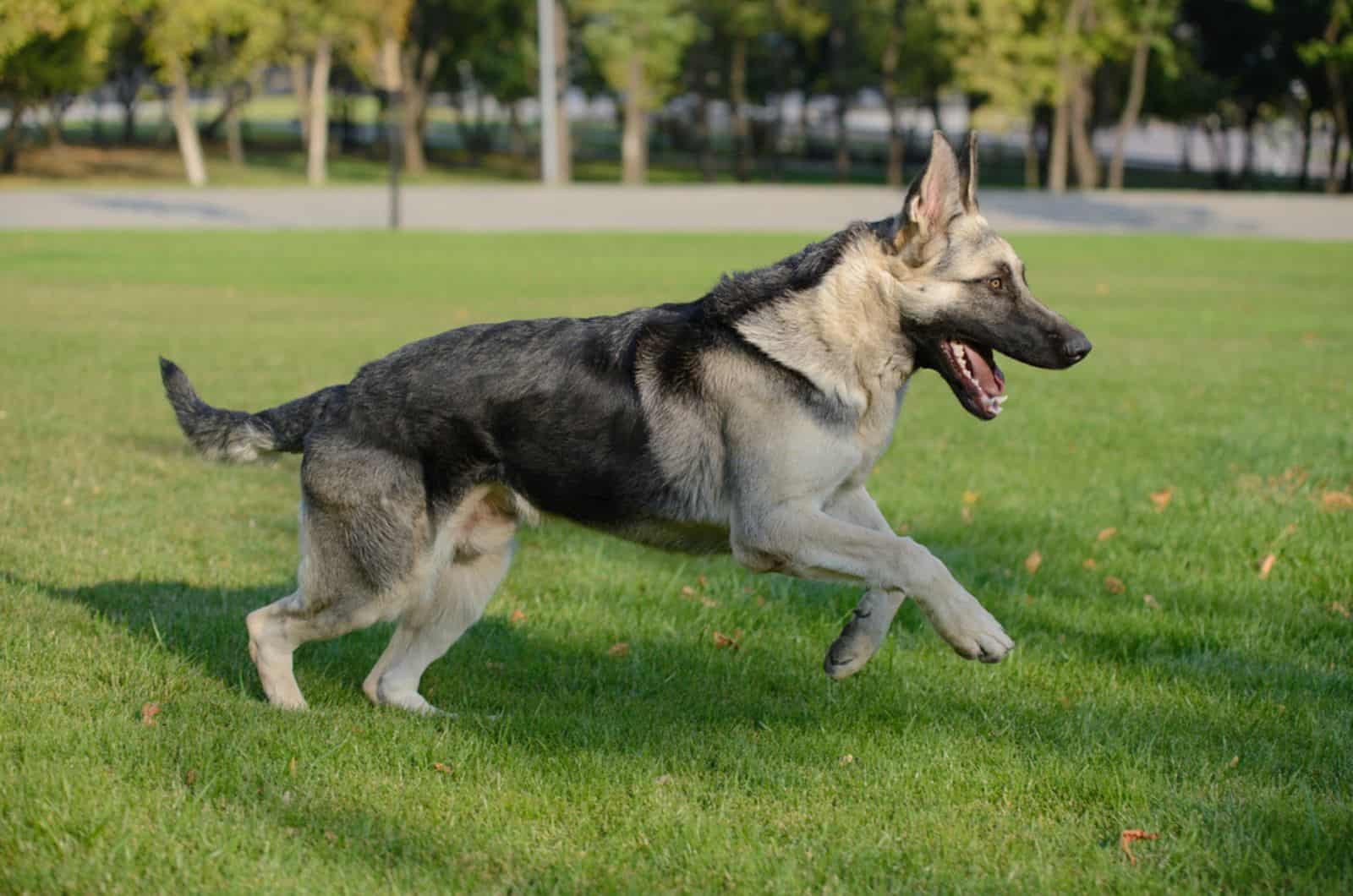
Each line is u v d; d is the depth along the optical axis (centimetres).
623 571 694
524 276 2136
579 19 5816
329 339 1484
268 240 2772
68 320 1605
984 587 663
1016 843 397
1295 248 2842
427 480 479
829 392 461
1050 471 920
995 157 7512
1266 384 1279
